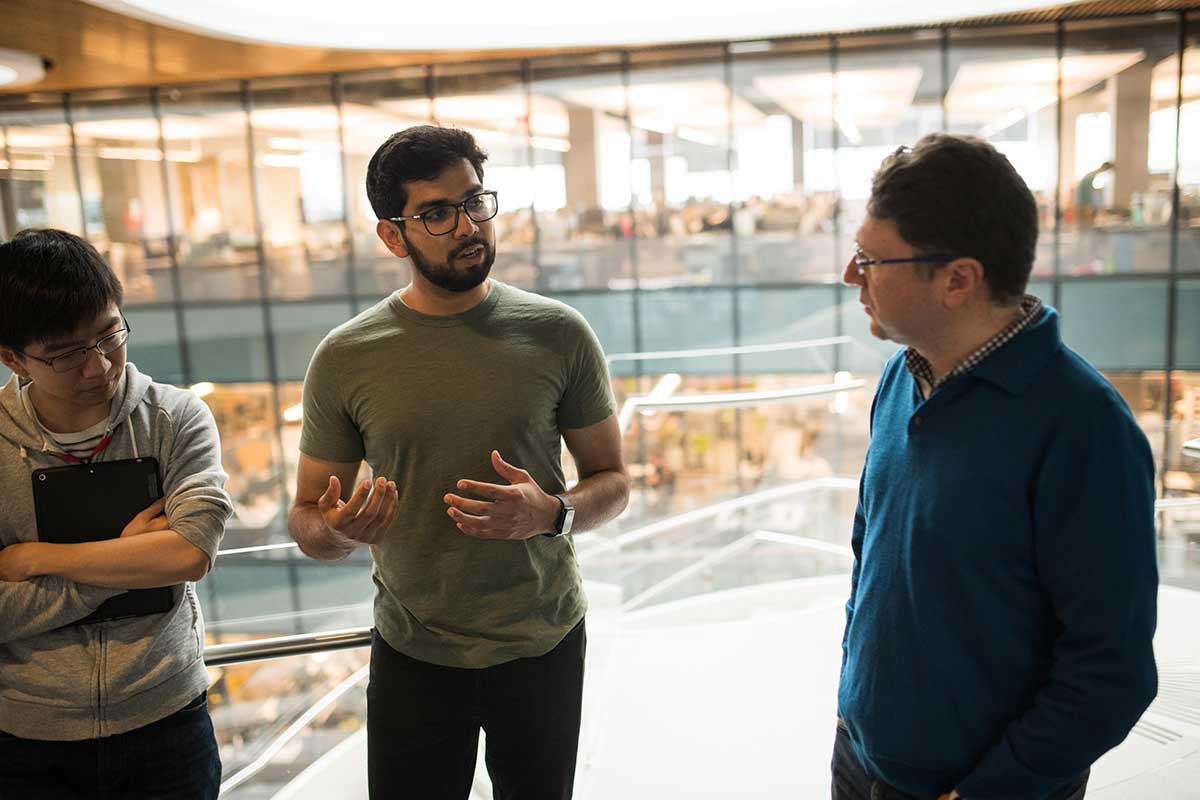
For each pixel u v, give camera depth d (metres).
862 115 11.95
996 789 1.37
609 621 3.59
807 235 12.40
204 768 1.92
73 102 13.60
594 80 12.38
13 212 13.93
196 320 14.23
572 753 2.12
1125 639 1.28
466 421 1.97
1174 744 2.69
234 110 13.31
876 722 1.53
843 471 9.43
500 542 2.00
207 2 8.80
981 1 10.20
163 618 1.84
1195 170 11.21
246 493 14.57
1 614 1.71
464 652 1.99
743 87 12.12
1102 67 11.24
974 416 1.39
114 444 1.83
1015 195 1.33
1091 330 11.85
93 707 1.77
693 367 12.78
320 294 14.02
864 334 12.41
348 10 10.17
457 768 2.09
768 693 3.47
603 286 12.96
